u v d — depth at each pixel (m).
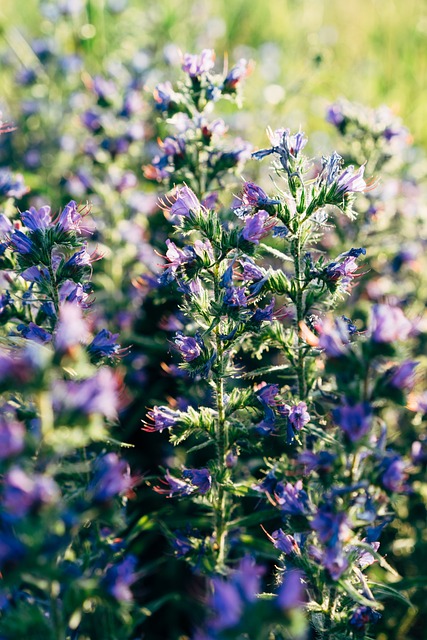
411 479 0.64
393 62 1.17
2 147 0.92
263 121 0.93
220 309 0.54
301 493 0.51
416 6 1.26
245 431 0.55
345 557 0.49
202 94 0.64
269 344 0.57
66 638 0.51
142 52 1.00
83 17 1.04
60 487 0.51
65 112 0.96
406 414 0.67
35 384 0.44
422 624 0.63
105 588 0.47
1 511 0.45
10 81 1.06
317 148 0.90
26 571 0.44
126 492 0.53
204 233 0.55
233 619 0.43
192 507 0.65
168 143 0.64
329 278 0.55
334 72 1.15
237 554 0.62
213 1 1.34
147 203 0.78
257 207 0.55
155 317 0.76
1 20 0.98
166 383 0.72
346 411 0.46
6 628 0.47
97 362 0.54
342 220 0.74
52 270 0.55
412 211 0.80
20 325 0.56
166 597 0.59
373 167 0.74
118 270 0.75
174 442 0.56
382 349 0.46
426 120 1.09
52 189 0.85
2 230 0.58
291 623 0.43
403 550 0.65
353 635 0.52
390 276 0.77
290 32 1.33
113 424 0.55
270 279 0.55
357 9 1.40
